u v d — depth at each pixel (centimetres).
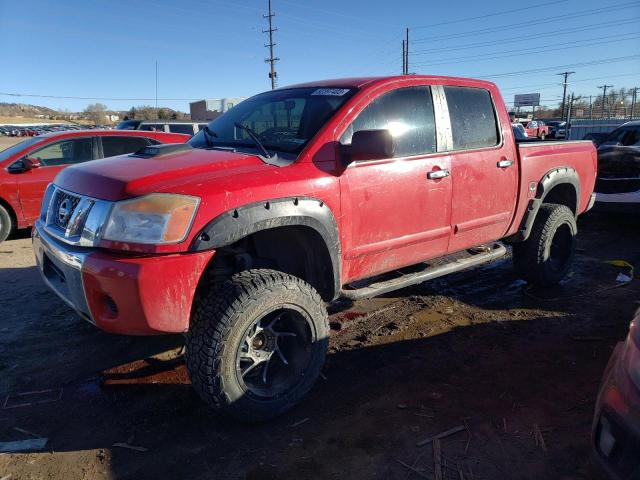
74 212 293
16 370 370
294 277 311
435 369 371
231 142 377
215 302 287
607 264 634
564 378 356
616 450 204
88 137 826
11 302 499
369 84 372
